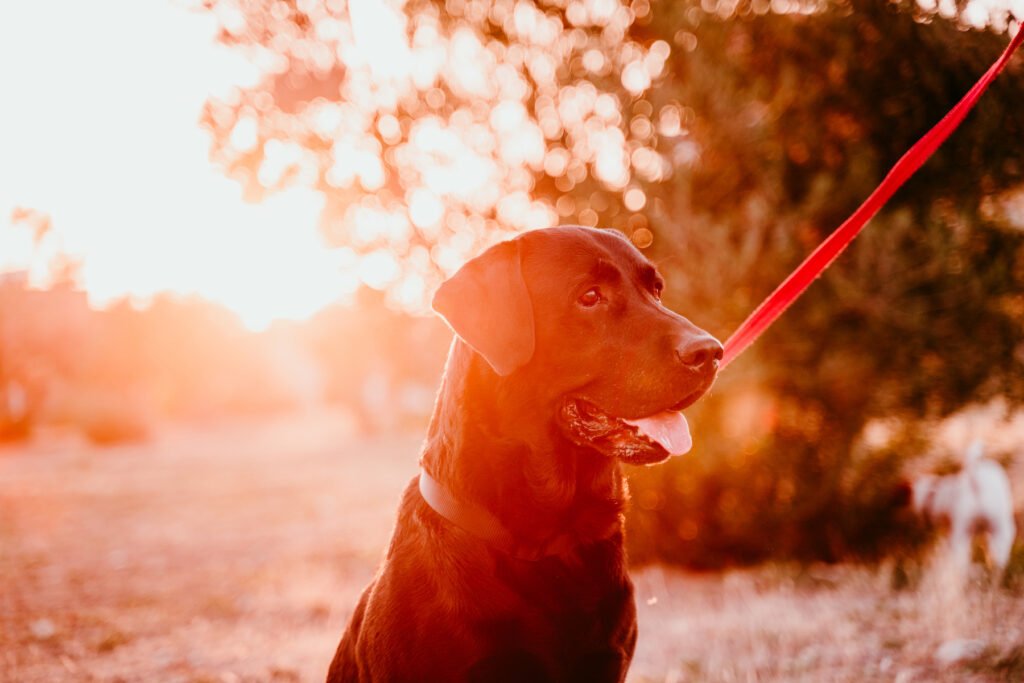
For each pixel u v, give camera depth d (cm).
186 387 4309
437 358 847
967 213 645
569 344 282
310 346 2958
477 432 280
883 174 673
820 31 659
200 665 525
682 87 675
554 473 277
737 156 689
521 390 280
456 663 261
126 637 588
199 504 1298
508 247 292
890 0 605
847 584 618
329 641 564
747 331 350
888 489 682
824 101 682
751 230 652
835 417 687
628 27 728
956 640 459
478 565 268
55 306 3469
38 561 882
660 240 697
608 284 288
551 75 741
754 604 585
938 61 594
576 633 270
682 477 687
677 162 687
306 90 784
